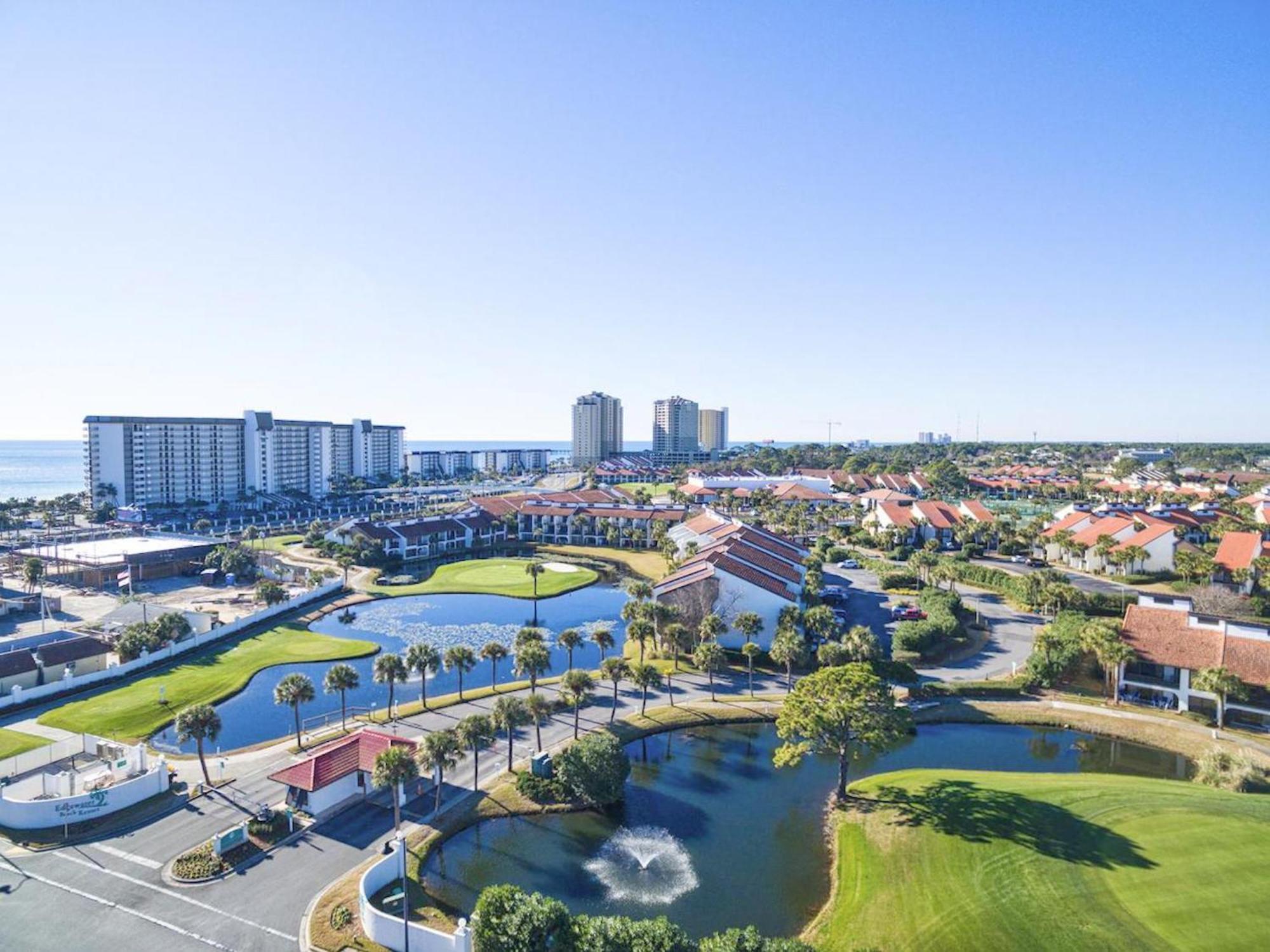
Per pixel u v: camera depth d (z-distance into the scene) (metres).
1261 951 41.12
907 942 44.22
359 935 44.88
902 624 106.88
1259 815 55.97
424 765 57.44
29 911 46.66
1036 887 48.03
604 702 85.88
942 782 64.12
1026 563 169.12
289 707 86.12
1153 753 73.75
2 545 190.75
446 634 119.88
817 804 64.12
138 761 65.75
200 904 47.62
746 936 37.56
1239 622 84.94
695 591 106.75
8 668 86.06
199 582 157.75
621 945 38.00
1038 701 84.62
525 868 54.06
